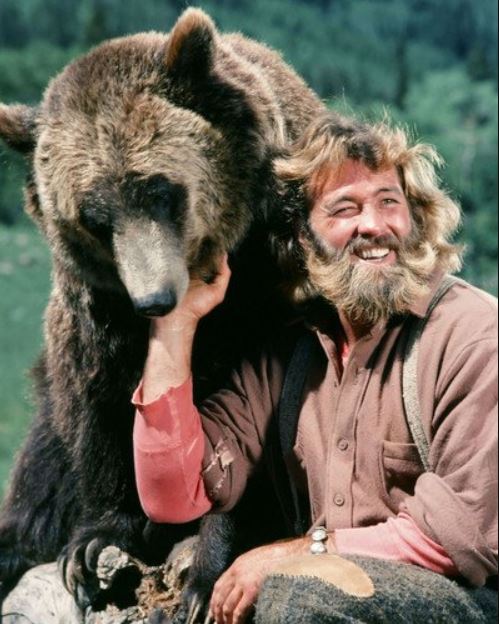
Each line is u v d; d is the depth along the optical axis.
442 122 24.39
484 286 15.91
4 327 25.31
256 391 6.63
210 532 7.10
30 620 8.02
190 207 7.23
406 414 6.01
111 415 7.72
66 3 36.53
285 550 6.00
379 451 6.06
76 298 7.61
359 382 6.13
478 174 21.80
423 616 5.43
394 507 6.09
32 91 33.31
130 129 7.16
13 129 7.64
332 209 6.30
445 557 5.64
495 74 27.48
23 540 8.95
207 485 6.40
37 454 8.89
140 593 7.38
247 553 6.08
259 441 6.62
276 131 7.50
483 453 5.65
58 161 7.27
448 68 32.62
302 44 33.22
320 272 6.27
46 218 7.54
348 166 6.32
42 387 8.88
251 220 7.41
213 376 7.27
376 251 6.23
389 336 6.12
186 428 6.25
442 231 6.40
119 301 7.45
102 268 7.35
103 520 7.96
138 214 7.06
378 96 31.33
